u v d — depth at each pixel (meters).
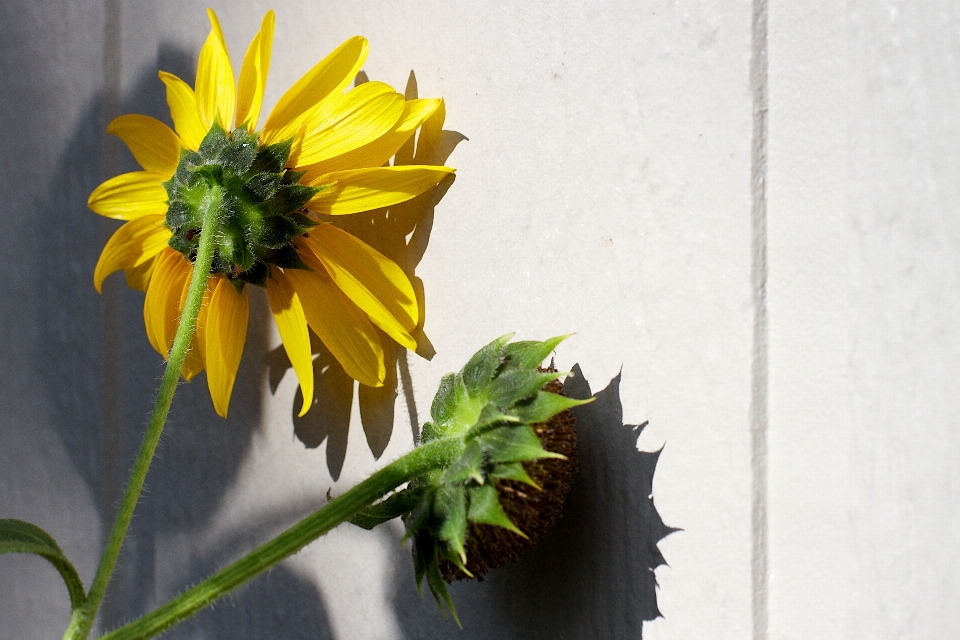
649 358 0.53
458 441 0.52
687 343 0.52
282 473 0.64
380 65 0.60
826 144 0.50
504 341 0.52
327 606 0.62
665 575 0.52
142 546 0.69
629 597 0.53
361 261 0.56
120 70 0.70
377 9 0.60
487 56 0.57
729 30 0.51
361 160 0.56
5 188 0.74
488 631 0.57
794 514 0.50
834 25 0.50
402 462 0.52
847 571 0.49
